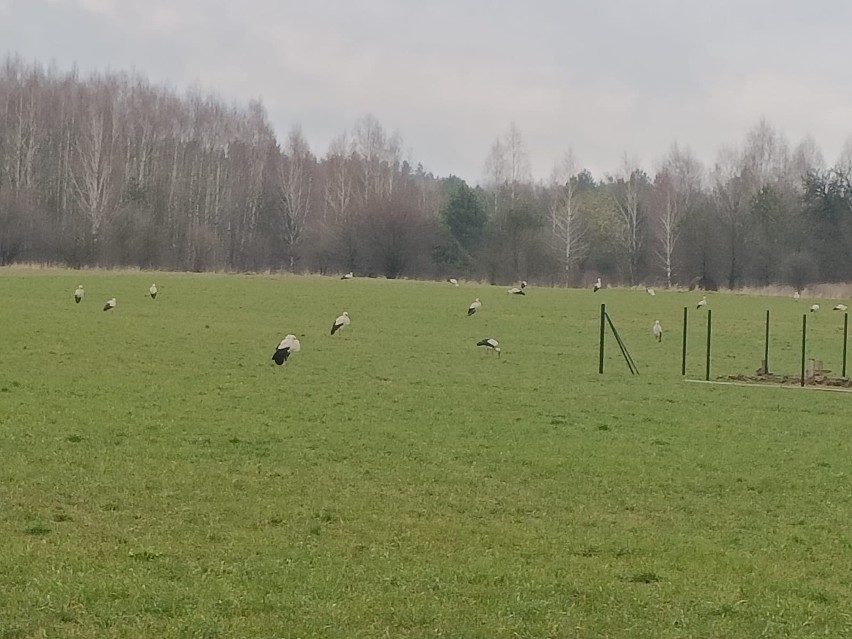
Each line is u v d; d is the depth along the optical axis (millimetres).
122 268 90250
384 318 55344
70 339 39438
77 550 12227
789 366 41531
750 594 11516
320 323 51594
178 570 11500
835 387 34469
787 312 67000
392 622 9922
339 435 21484
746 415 26734
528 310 62719
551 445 21141
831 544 14148
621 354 43188
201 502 15258
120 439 19906
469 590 11141
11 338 38719
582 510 15883
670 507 16328
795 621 10586
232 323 49562
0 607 9859
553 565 12477
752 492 17500
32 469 16797
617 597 11133
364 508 15320
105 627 9438
